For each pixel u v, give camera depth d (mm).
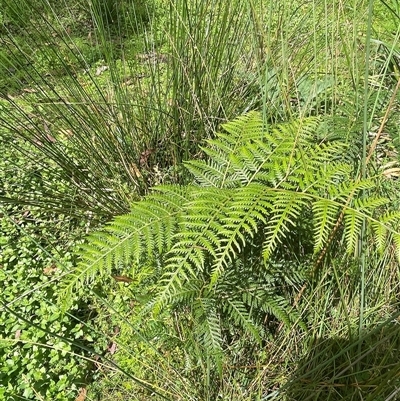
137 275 1648
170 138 1871
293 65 1836
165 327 1471
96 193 1891
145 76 1963
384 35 2156
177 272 1169
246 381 1428
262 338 1467
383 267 1413
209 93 1843
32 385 1539
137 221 1270
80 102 1803
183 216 1224
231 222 1237
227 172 1436
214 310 1341
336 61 1491
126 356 1579
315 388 1344
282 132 1533
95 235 1258
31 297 1771
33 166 2107
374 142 1338
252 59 1963
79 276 1193
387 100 1756
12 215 2021
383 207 1483
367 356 1345
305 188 1299
